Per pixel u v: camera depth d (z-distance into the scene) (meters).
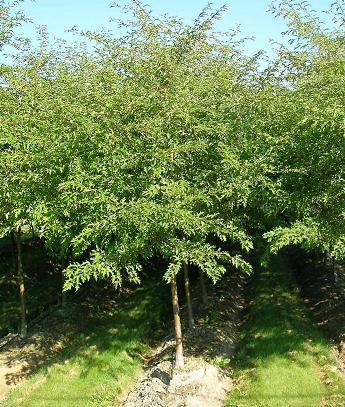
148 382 11.95
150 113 10.88
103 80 11.21
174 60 11.46
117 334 15.36
